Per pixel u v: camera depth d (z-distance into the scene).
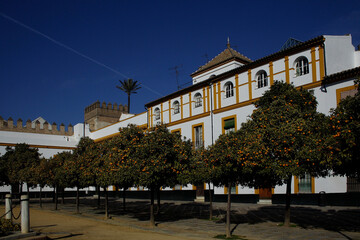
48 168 26.33
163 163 15.05
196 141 30.09
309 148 12.03
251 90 25.27
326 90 20.42
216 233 13.20
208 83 29.09
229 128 27.03
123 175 15.52
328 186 19.73
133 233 13.68
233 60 30.75
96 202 34.62
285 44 28.47
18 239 11.85
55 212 24.17
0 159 34.41
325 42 21.16
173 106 33.47
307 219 15.77
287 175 12.64
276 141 12.73
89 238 12.42
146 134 16.12
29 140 45.41
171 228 14.97
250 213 19.12
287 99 15.29
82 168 20.88
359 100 10.68
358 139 10.41
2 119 51.28
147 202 31.64
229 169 12.82
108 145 17.19
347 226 13.51
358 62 22.64
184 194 30.69
